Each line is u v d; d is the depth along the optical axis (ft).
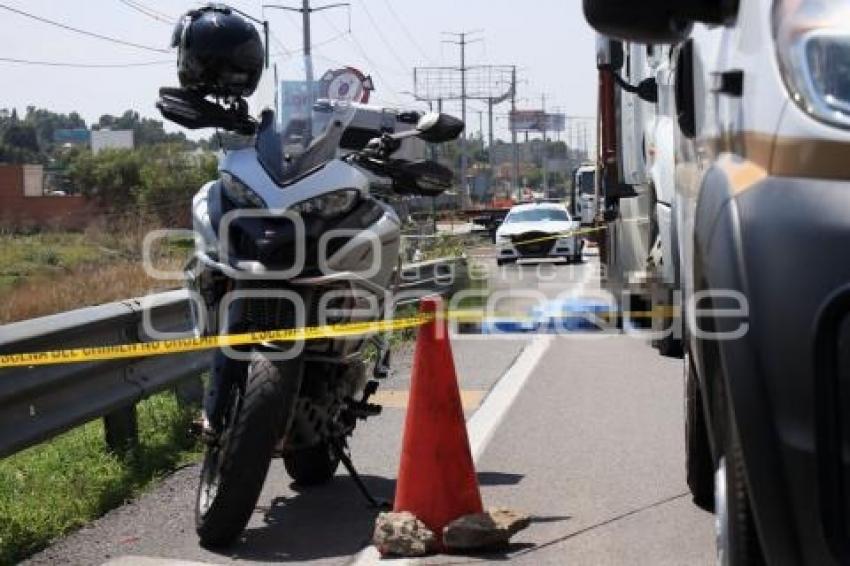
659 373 45.37
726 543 16.20
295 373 23.17
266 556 23.32
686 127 21.08
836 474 13.17
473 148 529.45
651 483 28.32
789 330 13.41
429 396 23.44
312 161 24.04
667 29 16.97
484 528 23.00
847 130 13.73
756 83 15.05
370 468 30.86
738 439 14.11
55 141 583.17
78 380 28.96
